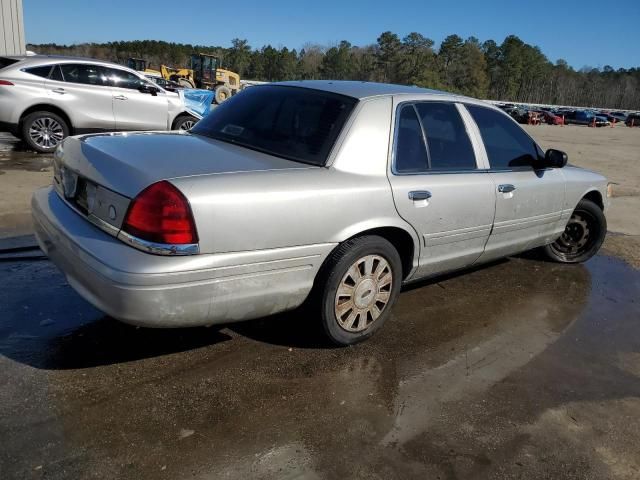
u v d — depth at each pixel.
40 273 4.13
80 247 2.67
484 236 4.09
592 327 4.11
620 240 6.71
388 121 3.41
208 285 2.63
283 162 3.08
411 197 3.39
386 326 3.79
